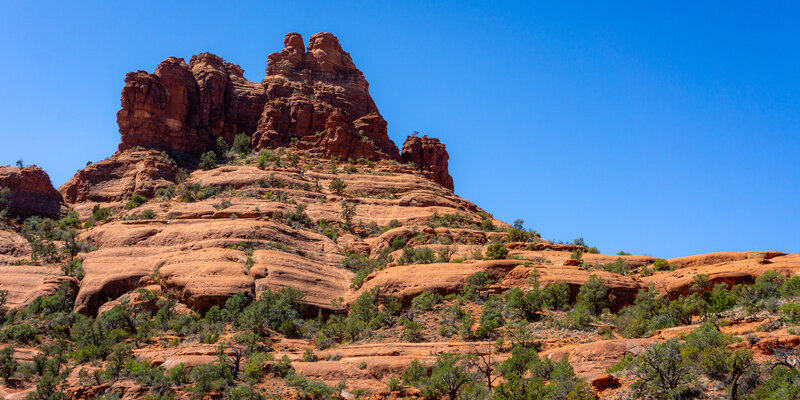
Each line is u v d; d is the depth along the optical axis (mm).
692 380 36531
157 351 63188
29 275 86500
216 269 77875
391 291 74250
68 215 117938
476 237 98875
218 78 153250
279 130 148750
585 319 59375
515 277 72188
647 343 44812
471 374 48844
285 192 114875
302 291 77312
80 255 93000
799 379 32062
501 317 63062
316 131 150375
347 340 66188
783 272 66875
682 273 71500
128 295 79312
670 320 55062
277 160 131750
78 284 85250
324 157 140375
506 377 45750
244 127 153000
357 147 144000
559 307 66000
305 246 93375
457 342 58594
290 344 65000
